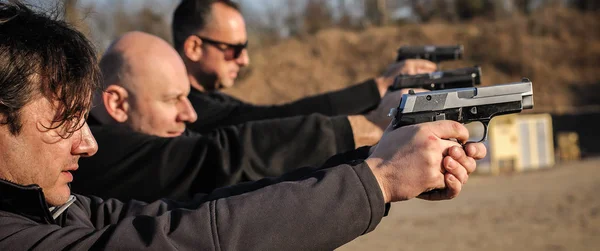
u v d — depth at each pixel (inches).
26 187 48.9
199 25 131.3
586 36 1219.2
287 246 50.2
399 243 302.8
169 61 94.3
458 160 53.3
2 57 46.9
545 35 1230.3
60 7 54.9
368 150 64.8
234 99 140.1
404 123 60.0
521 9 1406.3
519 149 624.1
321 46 1177.4
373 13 1408.7
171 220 51.9
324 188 51.8
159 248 48.7
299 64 1128.8
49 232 49.1
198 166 82.0
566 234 310.7
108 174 82.1
